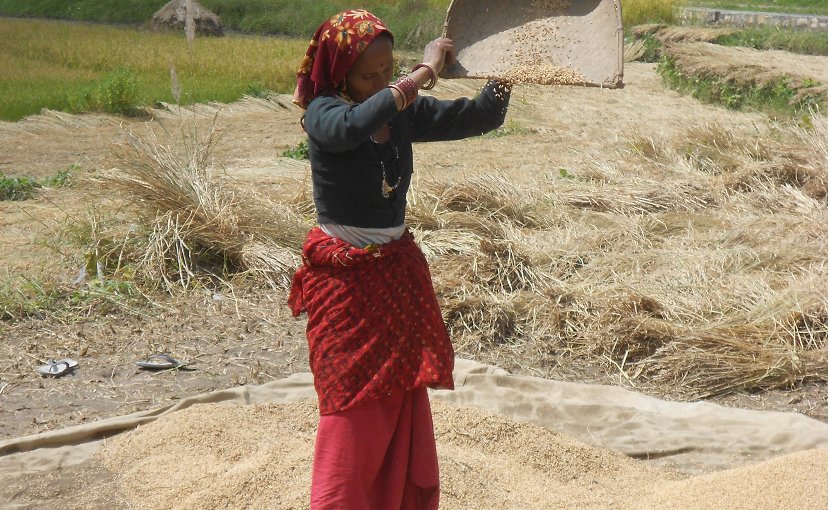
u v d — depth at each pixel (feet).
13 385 15.52
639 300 17.95
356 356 8.96
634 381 16.14
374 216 9.09
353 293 8.99
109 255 20.93
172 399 15.07
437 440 12.87
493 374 15.47
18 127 42.14
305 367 16.40
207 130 42.09
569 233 22.58
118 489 11.90
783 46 67.82
